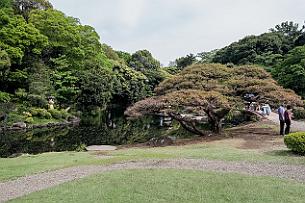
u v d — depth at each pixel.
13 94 36.44
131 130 29.75
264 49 54.44
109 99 49.09
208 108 19.62
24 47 37.31
